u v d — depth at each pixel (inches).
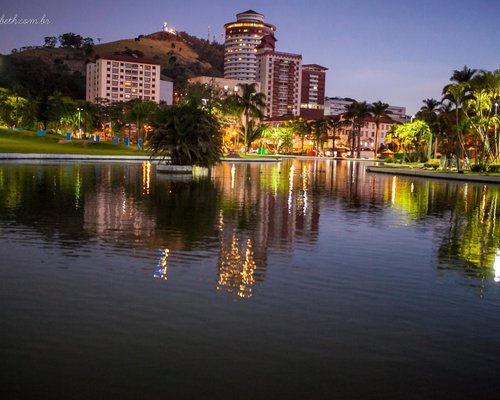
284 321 265.1
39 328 247.4
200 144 1663.4
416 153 4101.9
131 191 976.3
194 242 476.1
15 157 2196.1
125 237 491.2
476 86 2632.9
